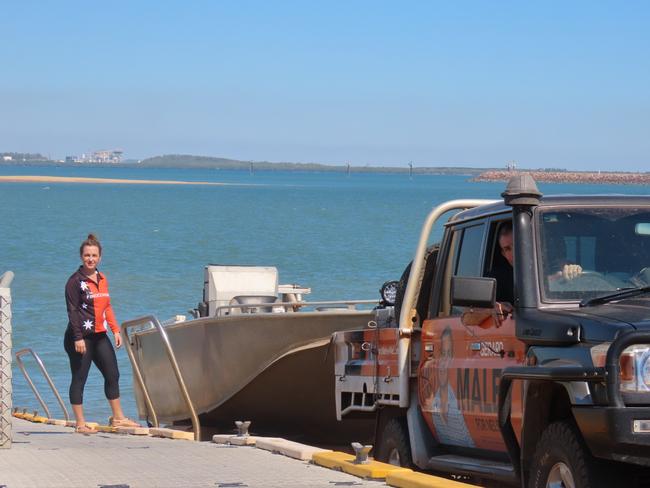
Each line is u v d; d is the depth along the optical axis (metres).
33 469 8.77
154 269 49.28
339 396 10.80
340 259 53.94
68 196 172.12
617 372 6.09
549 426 6.64
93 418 19.62
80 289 13.17
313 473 8.54
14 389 22.34
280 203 150.62
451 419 8.41
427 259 9.30
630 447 6.01
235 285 17.66
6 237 71.31
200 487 7.80
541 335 6.89
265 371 15.21
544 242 7.38
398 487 7.68
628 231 7.51
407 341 9.18
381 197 188.25
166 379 17.78
